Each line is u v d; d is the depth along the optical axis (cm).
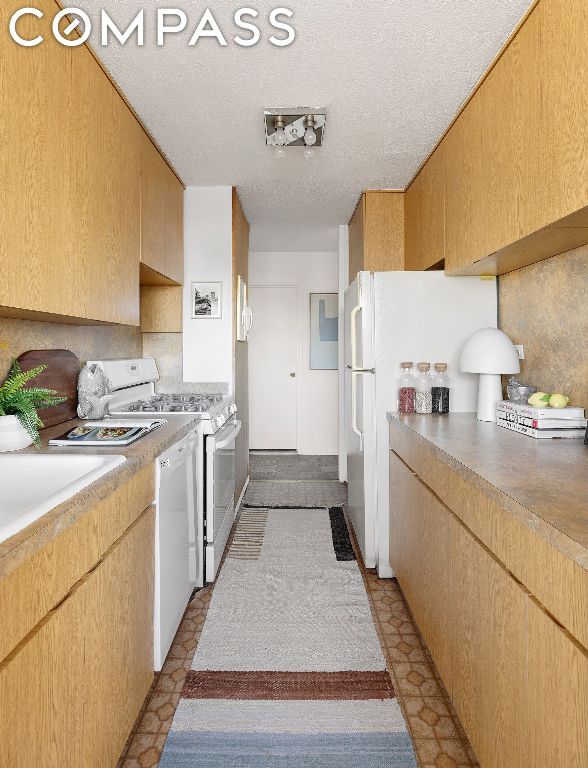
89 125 180
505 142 181
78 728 114
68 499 112
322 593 257
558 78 143
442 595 172
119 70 199
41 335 216
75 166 168
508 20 170
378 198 357
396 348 272
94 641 123
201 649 209
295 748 156
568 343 204
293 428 627
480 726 137
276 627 226
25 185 137
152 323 349
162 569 181
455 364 270
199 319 354
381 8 165
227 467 315
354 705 175
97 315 188
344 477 482
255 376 623
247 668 197
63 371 226
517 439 189
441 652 173
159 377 353
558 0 143
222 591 259
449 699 178
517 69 171
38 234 144
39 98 144
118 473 137
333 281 610
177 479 205
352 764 150
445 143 257
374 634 221
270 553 307
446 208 257
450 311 270
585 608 88
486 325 269
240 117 242
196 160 299
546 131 151
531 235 165
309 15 168
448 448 172
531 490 120
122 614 143
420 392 265
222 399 318
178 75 204
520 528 114
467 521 150
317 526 355
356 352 289
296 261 610
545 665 101
